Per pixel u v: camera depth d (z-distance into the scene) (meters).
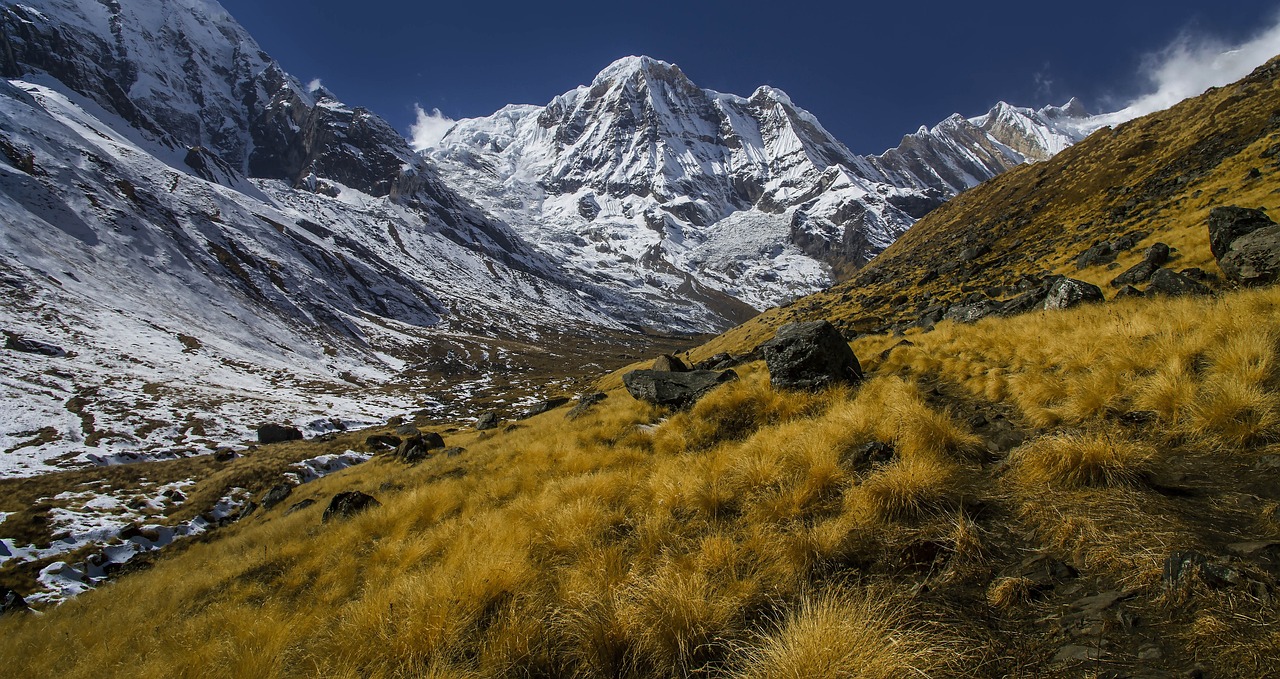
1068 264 31.28
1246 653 2.89
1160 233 26.45
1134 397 6.55
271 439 67.50
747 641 4.05
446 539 8.52
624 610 4.53
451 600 5.42
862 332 35.06
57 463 50.50
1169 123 60.31
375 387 125.75
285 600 8.90
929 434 6.76
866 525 5.25
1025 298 18.16
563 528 6.93
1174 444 5.50
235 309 137.00
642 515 6.95
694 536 6.14
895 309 42.22
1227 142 40.78
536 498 8.79
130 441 59.09
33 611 22.44
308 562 10.44
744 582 4.66
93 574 29.64
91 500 39.50
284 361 125.62
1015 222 61.44
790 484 6.61
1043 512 4.84
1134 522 4.28
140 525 35.62
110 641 9.48
